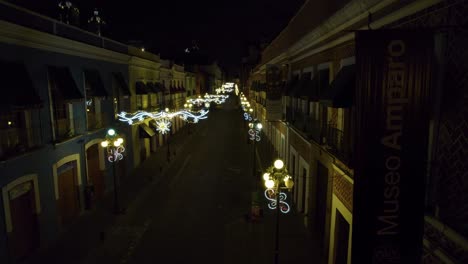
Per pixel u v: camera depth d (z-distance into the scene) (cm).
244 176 2278
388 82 515
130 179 2253
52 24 1348
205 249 1273
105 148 1919
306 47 1428
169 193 1947
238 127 4853
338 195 1002
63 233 1421
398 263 553
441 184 535
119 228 1470
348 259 912
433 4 542
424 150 526
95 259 1207
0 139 1040
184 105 4344
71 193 1543
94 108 1806
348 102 815
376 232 546
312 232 1320
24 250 1192
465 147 480
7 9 1070
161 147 3384
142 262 1184
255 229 1437
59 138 1395
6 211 1063
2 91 997
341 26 961
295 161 1695
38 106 1138
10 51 1097
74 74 1549
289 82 1781
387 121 522
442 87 530
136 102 2545
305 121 1437
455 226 501
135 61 2489
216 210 1666
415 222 540
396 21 661
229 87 12306
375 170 533
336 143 994
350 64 910
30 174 1194
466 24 470
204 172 2403
